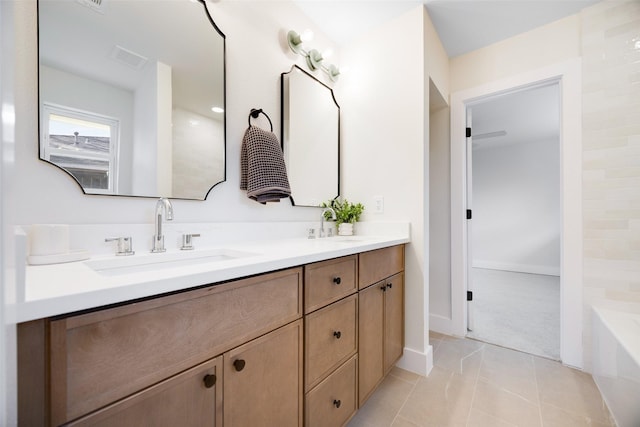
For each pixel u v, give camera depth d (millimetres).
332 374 1028
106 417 466
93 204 909
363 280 1246
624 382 1156
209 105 1238
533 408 1323
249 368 717
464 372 1647
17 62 777
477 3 1680
